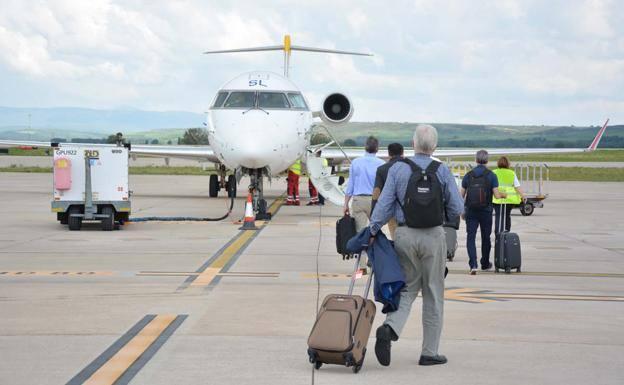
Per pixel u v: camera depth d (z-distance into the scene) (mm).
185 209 25469
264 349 7578
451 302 10156
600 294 10867
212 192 31531
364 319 6965
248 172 22328
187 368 6906
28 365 6953
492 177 12820
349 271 12703
